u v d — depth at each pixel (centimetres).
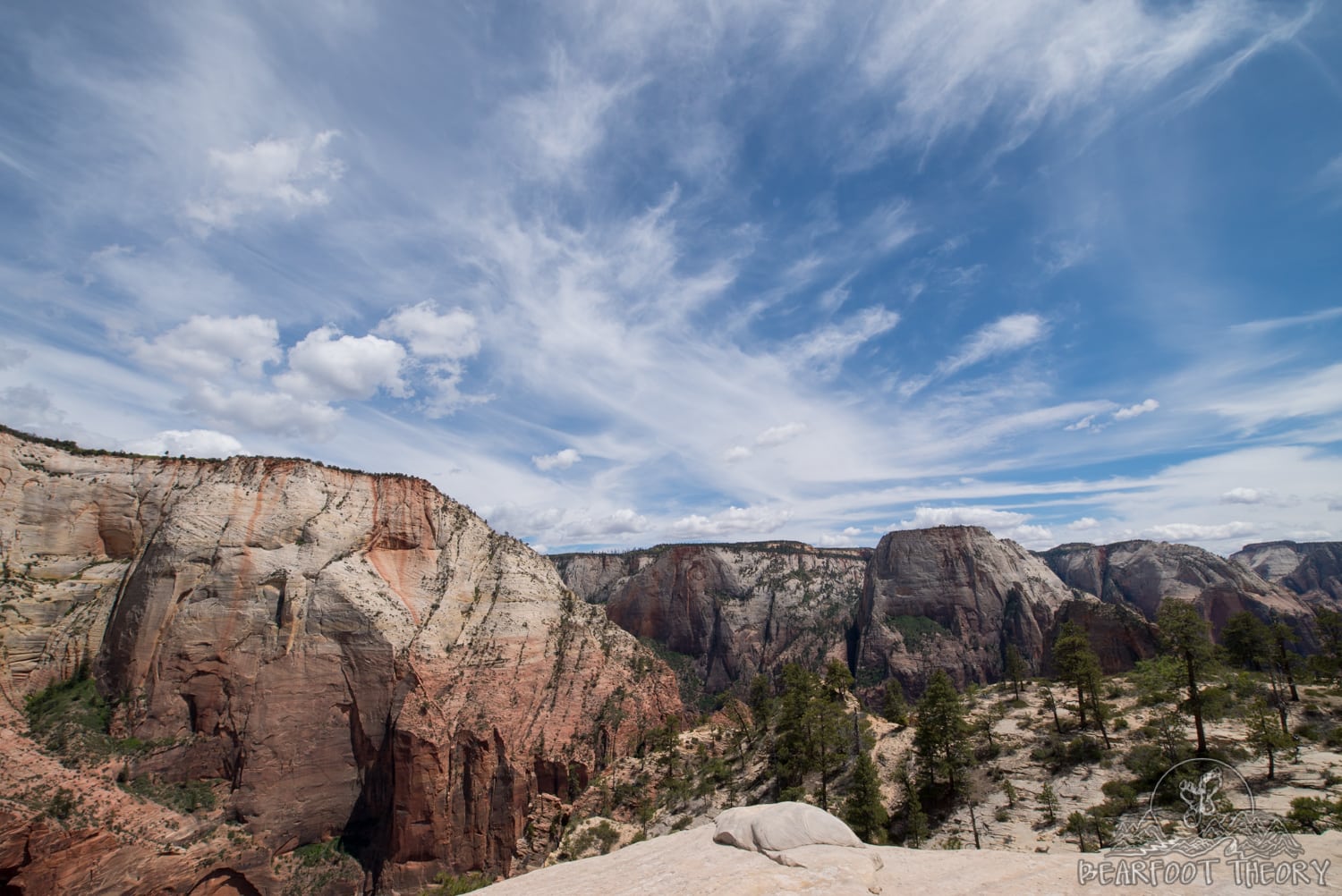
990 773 6100
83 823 6550
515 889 1285
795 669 8819
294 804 8112
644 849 1429
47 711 7725
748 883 1115
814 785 6925
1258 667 8575
